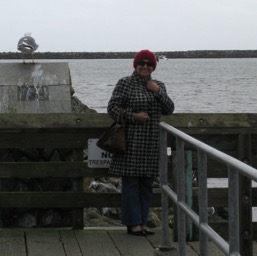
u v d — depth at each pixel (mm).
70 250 6840
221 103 45344
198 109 40688
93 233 7449
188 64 181250
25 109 8969
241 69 141000
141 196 7344
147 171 7137
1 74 9391
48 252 6766
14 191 7797
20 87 9180
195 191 7152
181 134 5867
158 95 7094
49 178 7844
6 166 7543
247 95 53781
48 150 7980
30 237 7250
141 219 7301
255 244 7336
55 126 7434
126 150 7141
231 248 4457
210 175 7312
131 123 7098
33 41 9719
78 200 7555
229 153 7434
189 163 7121
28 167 7547
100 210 9086
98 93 51000
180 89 61000
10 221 7840
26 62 9641
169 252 6785
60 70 9531
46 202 7547
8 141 7566
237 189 4422
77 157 7629
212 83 74625
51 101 9094
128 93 7117
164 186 6797
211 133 7391
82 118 7457
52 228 7695
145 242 7137
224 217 8211
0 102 9000
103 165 7539
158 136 7156
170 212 8820
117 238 7262
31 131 7562
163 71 119438
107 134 7074
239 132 7363
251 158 7367
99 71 114312
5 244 6988
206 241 5266
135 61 7176
